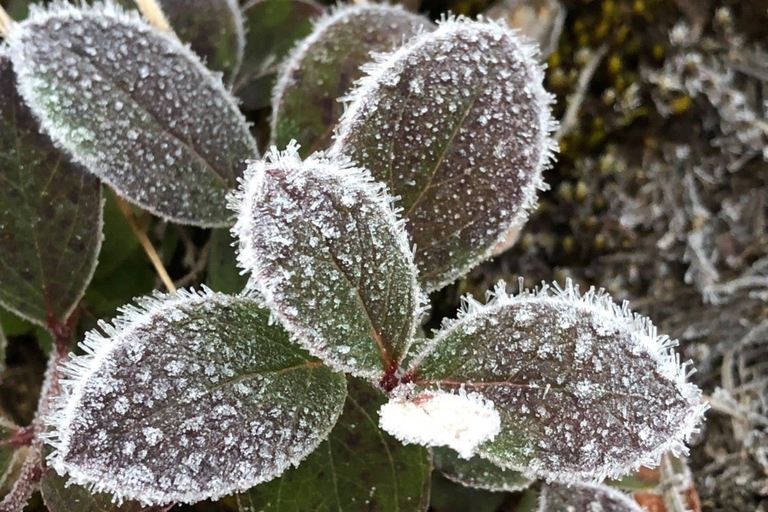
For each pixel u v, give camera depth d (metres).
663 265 0.22
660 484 0.19
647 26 0.23
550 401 0.15
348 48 0.19
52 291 0.18
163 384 0.15
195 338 0.15
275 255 0.15
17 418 0.20
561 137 0.23
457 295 0.22
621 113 0.23
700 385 0.22
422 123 0.16
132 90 0.17
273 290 0.15
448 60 0.16
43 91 0.17
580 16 0.24
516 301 0.16
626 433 0.15
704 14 0.23
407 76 0.16
